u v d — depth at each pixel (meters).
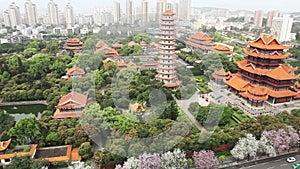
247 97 50.31
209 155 31.38
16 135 35.81
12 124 41.62
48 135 36.16
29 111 51.84
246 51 58.09
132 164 26.38
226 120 43.19
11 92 54.38
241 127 38.47
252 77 56.28
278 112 48.69
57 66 66.75
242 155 32.59
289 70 55.41
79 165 28.50
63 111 40.91
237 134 36.06
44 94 53.75
